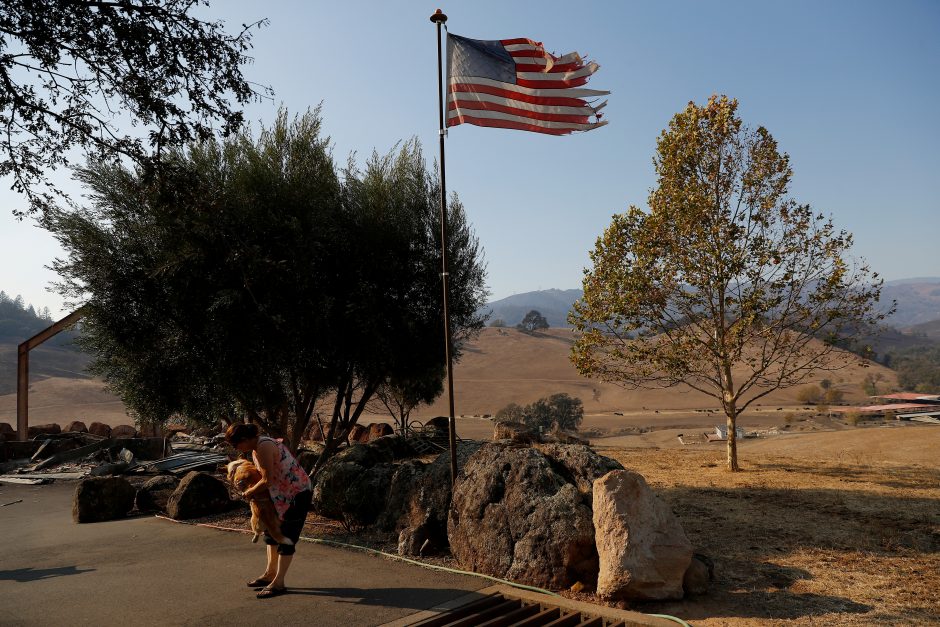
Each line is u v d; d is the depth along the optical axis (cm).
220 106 949
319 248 1084
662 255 1479
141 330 1055
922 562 645
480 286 1291
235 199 1040
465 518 670
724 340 1434
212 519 946
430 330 1184
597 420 10012
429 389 1509
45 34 828
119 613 527
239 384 1055
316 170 1122
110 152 934
